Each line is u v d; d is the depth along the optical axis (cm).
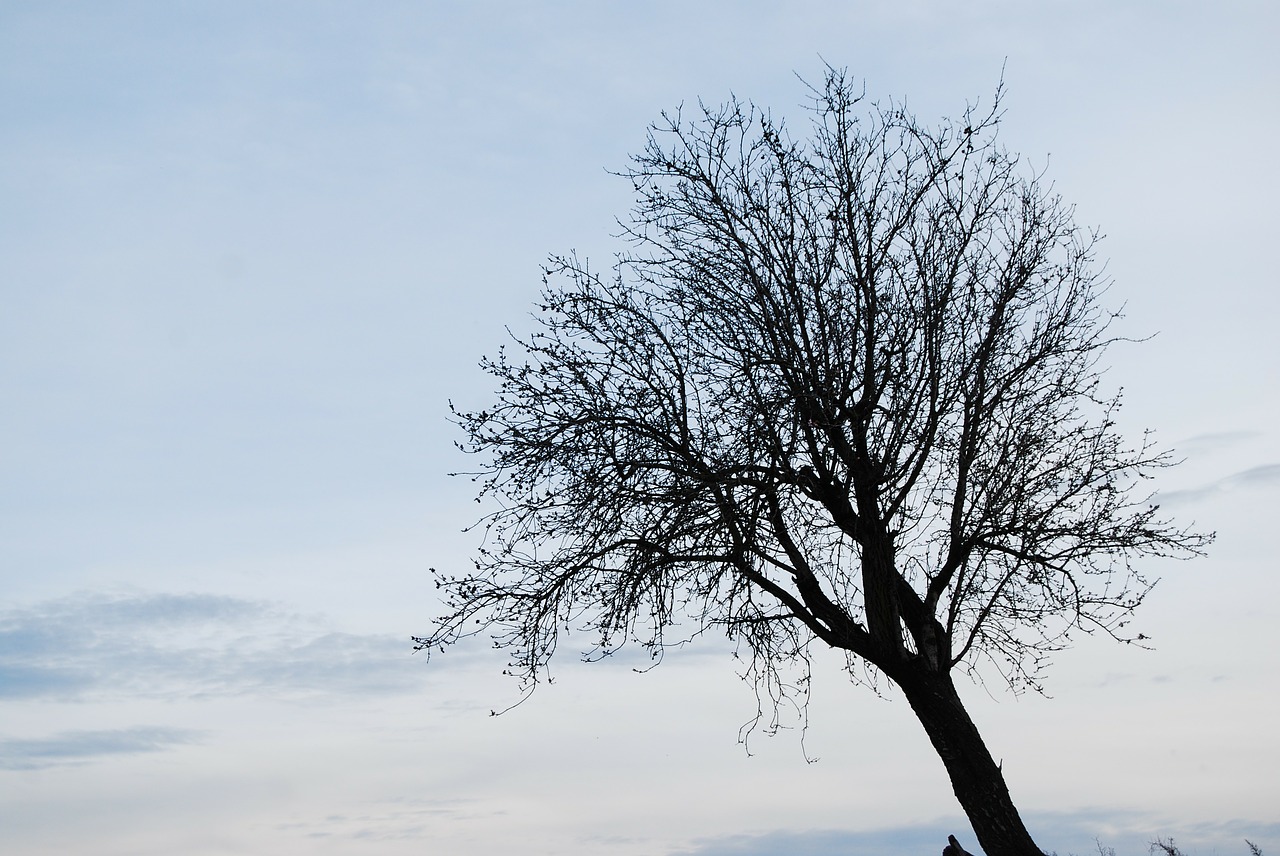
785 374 1273
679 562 1288
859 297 1319
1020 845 1188
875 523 1289
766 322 1305
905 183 1383
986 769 1227
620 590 1254
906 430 1289
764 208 1376
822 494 1315
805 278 1345
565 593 1291
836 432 1277
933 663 1276
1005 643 1329
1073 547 1261
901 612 1322
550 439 1291
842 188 1363
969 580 1279
